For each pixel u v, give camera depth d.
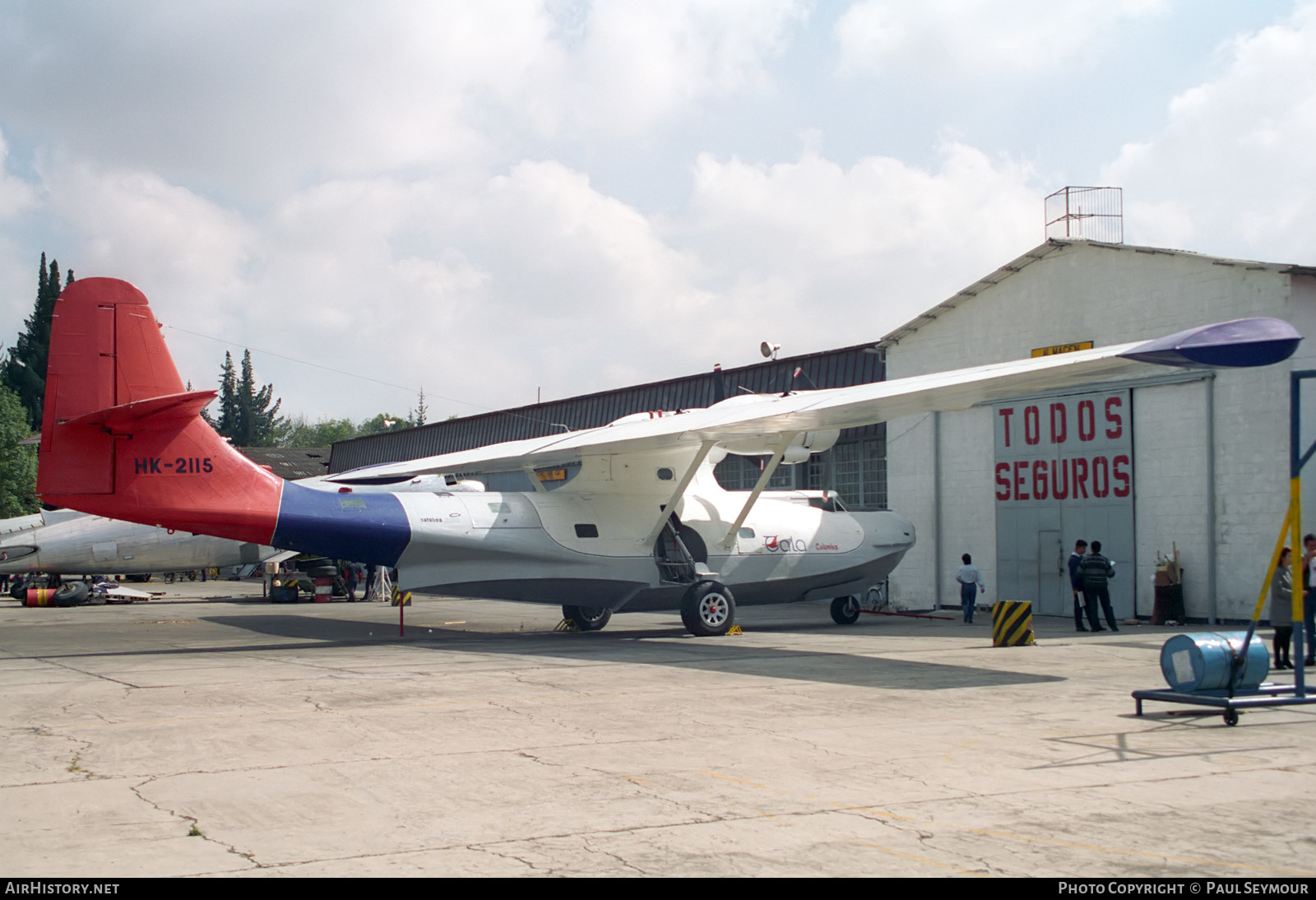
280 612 25.66
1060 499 21.70
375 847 4.99
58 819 5.47
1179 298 19.53
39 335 77.94
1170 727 8.26
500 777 6.48
